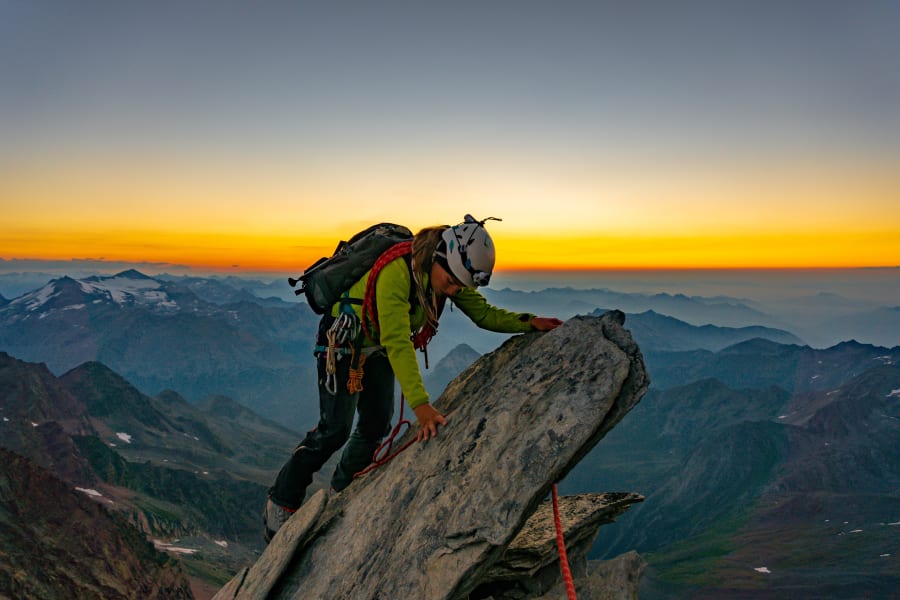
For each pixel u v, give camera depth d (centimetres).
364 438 606
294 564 511
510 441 436
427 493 453
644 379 429
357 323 524
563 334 498
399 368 503
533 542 504
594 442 433
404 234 544
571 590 435
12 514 11125
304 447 582
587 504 567
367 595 428
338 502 554
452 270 498
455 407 529
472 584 410
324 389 554
